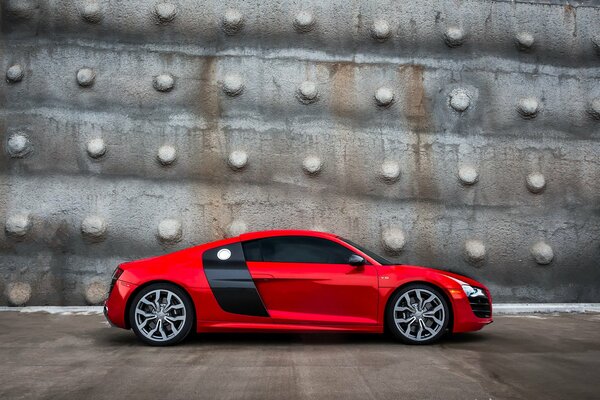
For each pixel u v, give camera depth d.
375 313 4.98
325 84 8.66
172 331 4.93
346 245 5.24
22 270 7.83
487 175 8.55
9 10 8.52
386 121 8.61
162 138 8.31
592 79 9.02
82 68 8.41
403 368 3.96
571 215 8.57
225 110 8.47
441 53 8.90
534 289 8.31
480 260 8.25
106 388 3.39
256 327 4.93
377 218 8.30
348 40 8.83
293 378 3.65
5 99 8.30
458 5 9.04
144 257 8.00
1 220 7.94
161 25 8.63
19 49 8.46
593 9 9.14
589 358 4.35
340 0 8.91
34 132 8.20
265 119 8.48
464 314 5.05
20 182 8.06
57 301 7.80
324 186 8.35
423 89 8.74
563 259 8.44
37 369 3.94
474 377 3.68
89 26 8.58
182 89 8.49
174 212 8.13
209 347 4.87
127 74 8.46
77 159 8.17
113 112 8.34
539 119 8.81
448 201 8.45
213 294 4.94
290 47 8.74
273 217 8.21
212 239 8.11
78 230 7.98
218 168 8.30
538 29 9.07
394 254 8.21
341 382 3.54
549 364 4.11
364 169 8.43
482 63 8.91
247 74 8.60
